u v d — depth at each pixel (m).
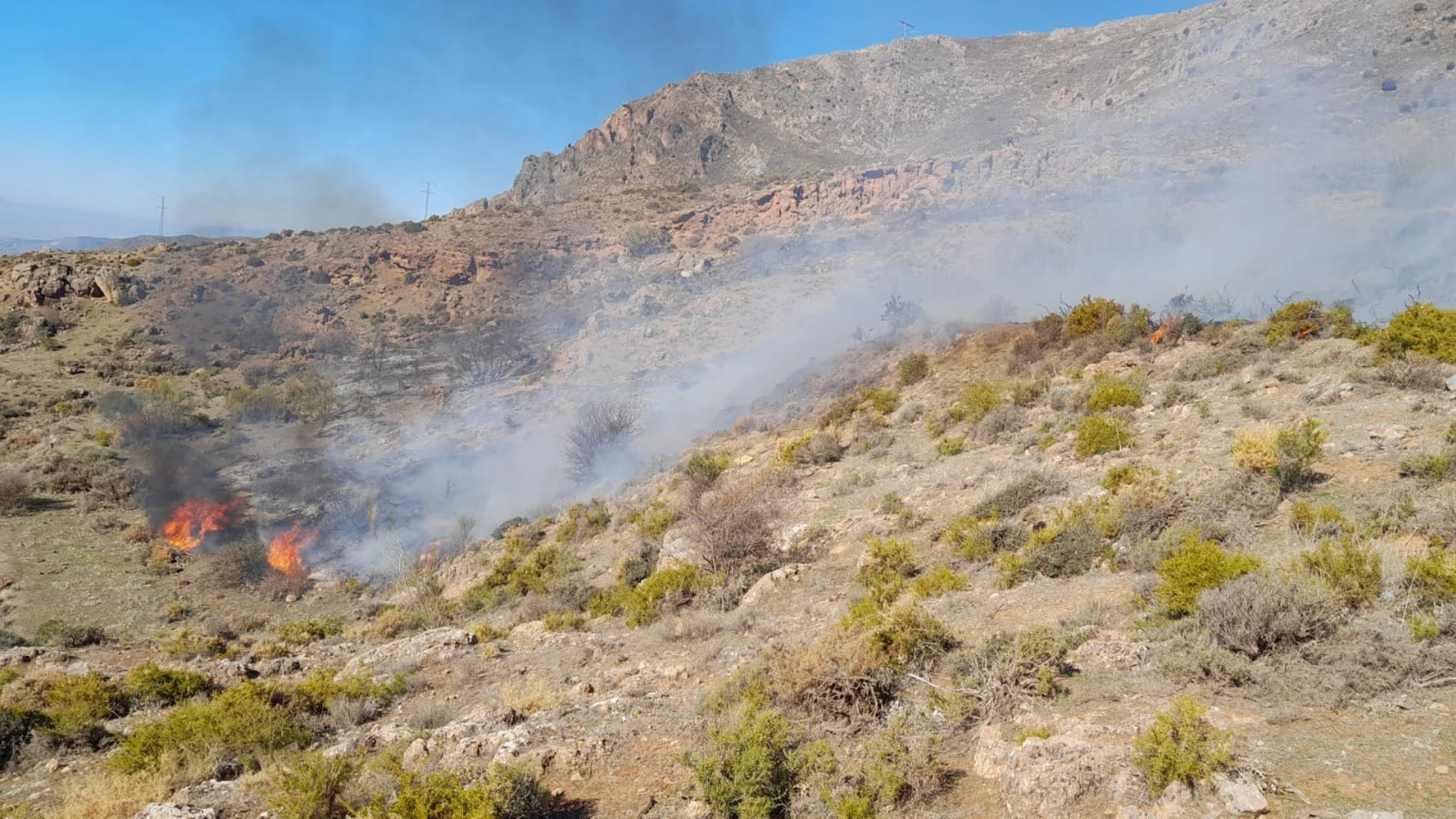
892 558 13.88
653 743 8.11
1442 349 16.09
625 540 25.06
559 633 15.90
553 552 26.48
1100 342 28.00
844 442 27.45
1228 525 10.54
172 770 8.96
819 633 10.73
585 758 7.82
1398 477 10.77
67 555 35.28
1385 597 7.16
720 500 18.59
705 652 11.59
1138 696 6.65
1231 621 7.03
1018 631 9.18
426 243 100.62
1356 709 5.83
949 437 23.36
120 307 81.50
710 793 6.38
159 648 21.77
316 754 7.82
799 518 19.25
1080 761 5.44
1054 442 18.95
